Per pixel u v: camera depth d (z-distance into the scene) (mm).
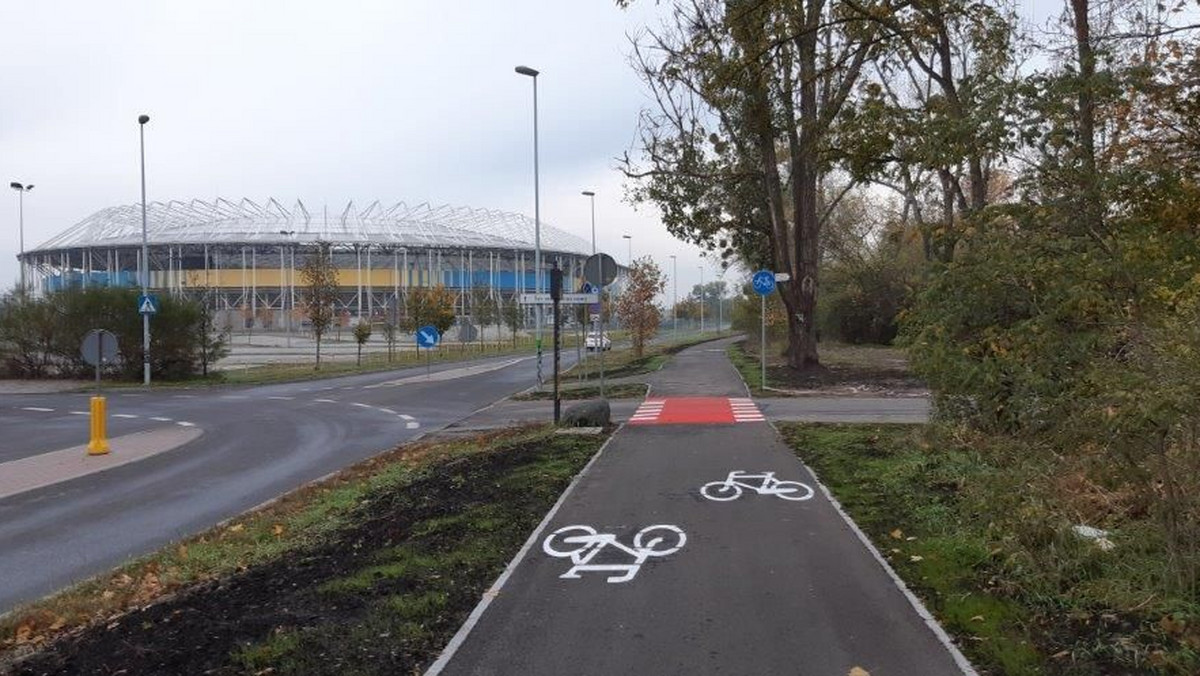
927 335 8398
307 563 7598
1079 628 5371
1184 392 5109
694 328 104625
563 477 11016
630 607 6062
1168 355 5457
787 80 20516
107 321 37719
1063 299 6969
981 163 13398
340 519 9438
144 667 5230
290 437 18406
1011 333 7262
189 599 6680
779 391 22953
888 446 12578
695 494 9859
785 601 6113
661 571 6918
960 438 9211
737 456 12430
